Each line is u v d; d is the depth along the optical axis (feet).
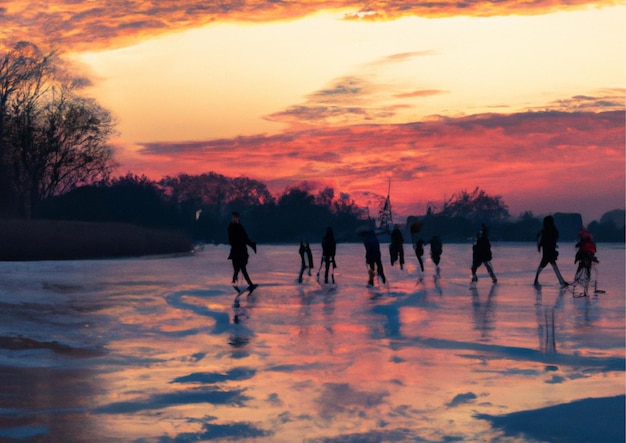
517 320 70.18
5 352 50.31
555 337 59.16
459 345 54.90
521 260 227.20
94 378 42.34
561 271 158.20
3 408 34.88
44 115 339.36
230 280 119.85
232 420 33.12
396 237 167.02
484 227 119.75
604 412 32.86
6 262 175.32
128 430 31.40
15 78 331.98
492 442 29.32
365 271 155.63
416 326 65.72
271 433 31.07
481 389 39.60
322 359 49.03
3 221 216.54
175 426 32.07
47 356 49.34
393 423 32.48
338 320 69.56
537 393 38.50
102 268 150.92
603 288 108.47
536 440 29.27
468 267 174.91
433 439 29.94
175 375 43.39
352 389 39.63
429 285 113.80
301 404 36.14
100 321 66.18
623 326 65.87
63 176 349.41
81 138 345.51
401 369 45.52
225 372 44.39
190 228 613.52
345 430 31.45
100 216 413.59
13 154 334.65
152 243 266.16
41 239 214.69
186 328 63.52
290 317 71.51
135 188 508.53
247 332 61.57
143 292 91.86
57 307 74.59
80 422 32.60
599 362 47.85
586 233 98.43
